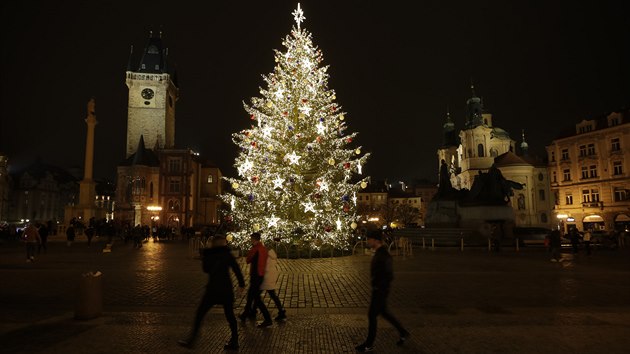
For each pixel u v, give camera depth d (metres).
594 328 8.69
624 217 64.81
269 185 23.53
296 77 24.67
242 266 20.17
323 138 23.66
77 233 41.25
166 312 10.30
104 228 47.84
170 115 101.12
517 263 21.02
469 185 92.25
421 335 8.18
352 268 18.67
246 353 7.14
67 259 23.41
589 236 26.61
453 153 112.44
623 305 11.09
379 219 108.31
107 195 124.44
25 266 19.81
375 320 7.26
